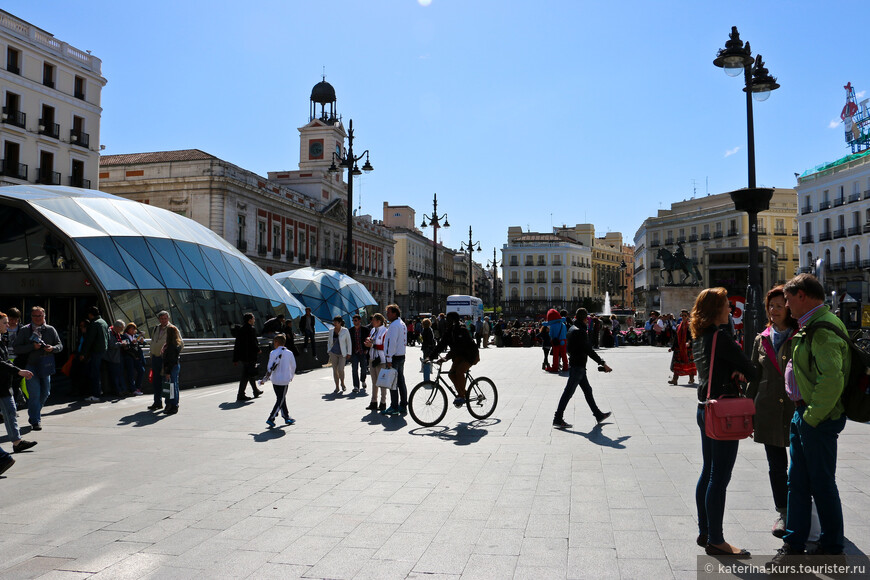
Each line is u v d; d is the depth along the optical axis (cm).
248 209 5156
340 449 795
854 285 5700
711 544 412
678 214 9262
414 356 2741
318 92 7188
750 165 1223
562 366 1933
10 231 1612
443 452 765
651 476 625
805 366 384
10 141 3978
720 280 3341
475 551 429
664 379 1620
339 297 3588
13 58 4022
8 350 956
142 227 1847
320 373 1961
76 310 1634
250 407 1209
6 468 640
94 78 4659
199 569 405
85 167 4575
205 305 1867
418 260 10669
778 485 452
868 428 844
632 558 411
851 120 6194
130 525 498
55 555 434
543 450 762
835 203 6228
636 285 10681
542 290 11506
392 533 468
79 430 955
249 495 581
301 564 411
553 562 406
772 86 1248
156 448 814
